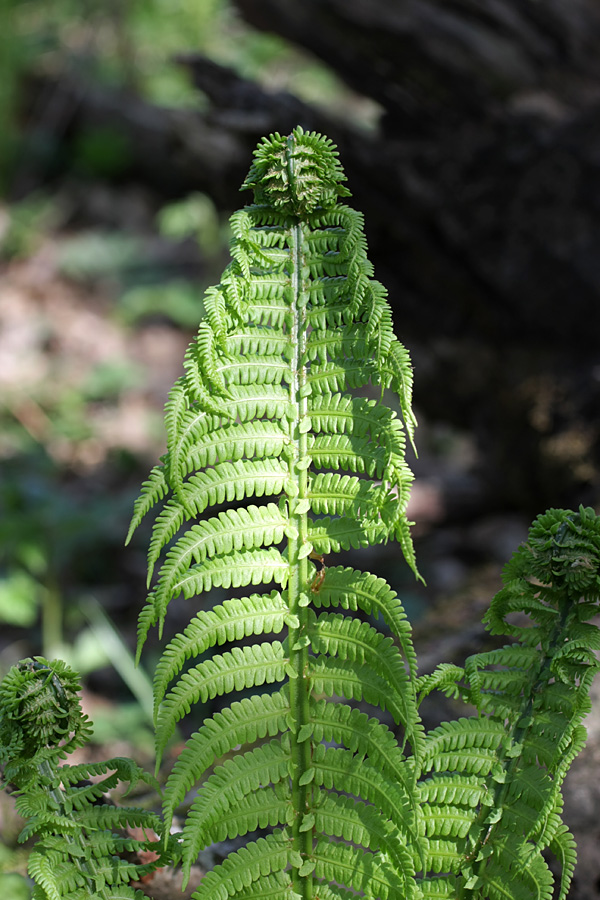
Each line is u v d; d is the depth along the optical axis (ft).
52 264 26.37
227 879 3.34
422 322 13.79
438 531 14.47
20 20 35.01
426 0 12.72
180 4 32.48
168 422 3.25
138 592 14.14
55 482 17.22
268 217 3.57
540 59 13.07
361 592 3.34
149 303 24.73
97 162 30.55
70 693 3.41
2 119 30.68
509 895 3.46
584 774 5.50
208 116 12.67
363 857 3.36
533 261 12.50
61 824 3.24
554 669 3.37
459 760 3.50
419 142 13.05
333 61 13.42
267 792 3.39
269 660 3.36
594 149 11.85
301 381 3.50
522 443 13.28
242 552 3.40
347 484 3.38
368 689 3.33
